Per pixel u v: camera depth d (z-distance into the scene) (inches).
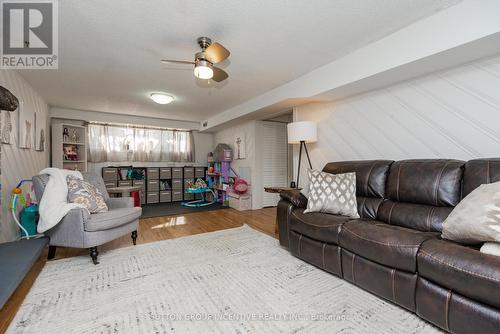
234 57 102.8
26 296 66.0
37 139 144.3
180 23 78.0
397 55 83.0
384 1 68.1
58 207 86.4
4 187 97.3
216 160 237.0
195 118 235.0
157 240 116.6
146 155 236.7
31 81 126.4
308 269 83.6
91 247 87.0
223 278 76.7
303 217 88.3
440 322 50.6
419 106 92.8
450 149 85.0
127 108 190.5
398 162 88.3
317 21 77.5
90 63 107.0
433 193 73.6
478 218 53.0
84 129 191.2
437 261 50.6
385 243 61.0
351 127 118.7
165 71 116.5
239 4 68.9
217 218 165.0
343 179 93.0
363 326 53.7
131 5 68.8
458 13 68.6
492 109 75.6
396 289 59.4
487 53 73.7
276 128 211.3
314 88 116.0
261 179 202.4
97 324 54.3
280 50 96.7
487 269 43.3
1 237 94.9
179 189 245.6
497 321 41.9
